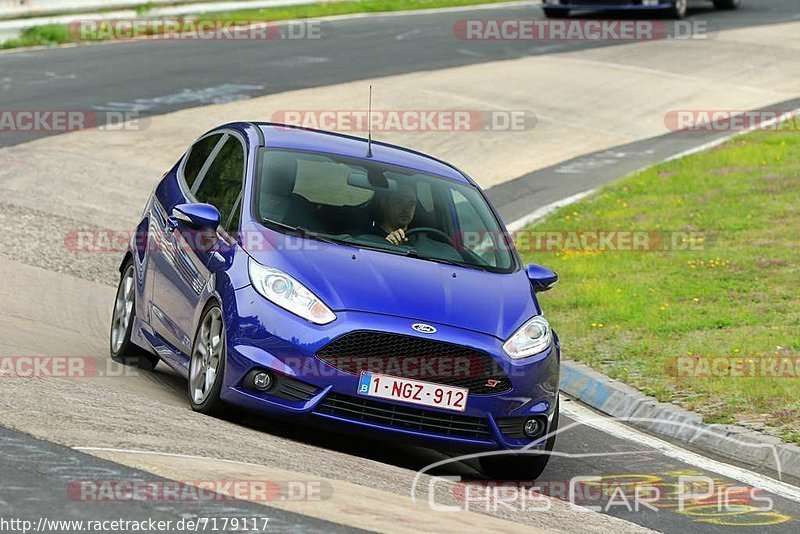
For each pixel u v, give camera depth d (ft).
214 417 64.18
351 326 61.57
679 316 102.58
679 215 140.87
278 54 242.78
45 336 82.79
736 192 149.79
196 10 285.43
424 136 185.68
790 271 115.44
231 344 62.59
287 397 61.52
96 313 95.61
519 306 67.46
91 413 56.95
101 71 212.23
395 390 61.72
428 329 62.18
